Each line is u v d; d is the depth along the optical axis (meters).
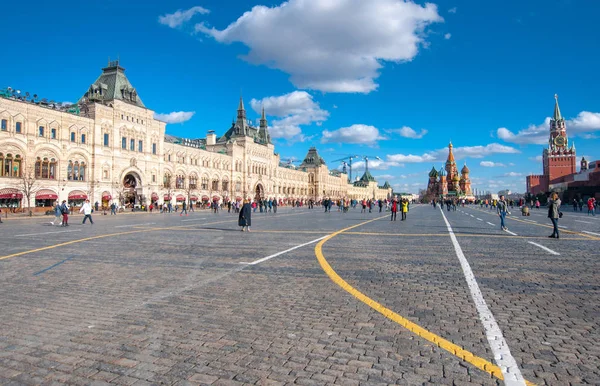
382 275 10.81
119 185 72.38
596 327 6.55
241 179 114.50
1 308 7.74
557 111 186.88
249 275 10.84
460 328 6.52
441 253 15.01
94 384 4.74
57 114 62.41
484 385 4.64
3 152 55.47
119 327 6.64
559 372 4.96
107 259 13.61
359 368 5.09
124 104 73.81
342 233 23.77
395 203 39.75
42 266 12.27
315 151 181.62
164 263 12.77
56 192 62.00
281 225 31.44
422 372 4.97
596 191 114.19
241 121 119.06
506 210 26.27
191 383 4.73
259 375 4.92
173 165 87.75
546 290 9.04
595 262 12.77
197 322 6.88
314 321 6.91
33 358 5.45
